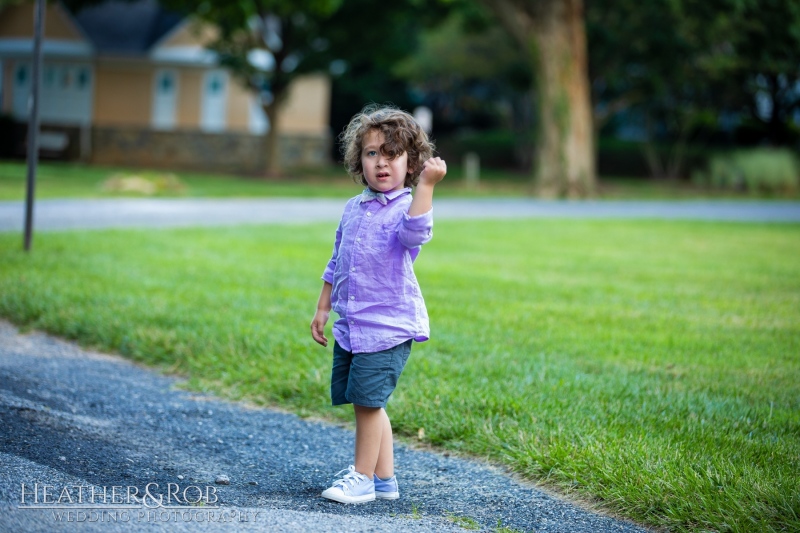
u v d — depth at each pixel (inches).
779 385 230.1
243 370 229.9
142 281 339.6
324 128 1600.6
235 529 133.4
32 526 128.2
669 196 1186.0
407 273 150.3
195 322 273.4
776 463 167.8
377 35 1210.6
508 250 507.2
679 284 402.6
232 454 177.6
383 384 148.6
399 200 150.2
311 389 215.5
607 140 1696.6
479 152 1784.0
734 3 1012.5
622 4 1173.1
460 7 1197.7
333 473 169.6
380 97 1840.6
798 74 1318.9
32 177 394.3
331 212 722.2
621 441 175.9
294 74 1210.0
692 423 191.2
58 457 165.8
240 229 545.0
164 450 176.7
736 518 140.5
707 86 1435.8
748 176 1337.4
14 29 1440.7
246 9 1023.0
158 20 1450.5
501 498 157.4
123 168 1252.5
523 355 248.8
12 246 407.5
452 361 237.9
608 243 569.9
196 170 1306.6
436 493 159.5
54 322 275.9
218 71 1451.8
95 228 510.9
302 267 397.4
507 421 190.5
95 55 1395.2
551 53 1056.8
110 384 223.5
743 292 385.1
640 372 239.3
